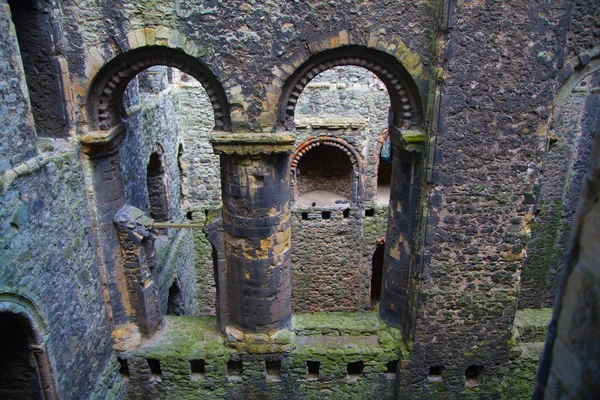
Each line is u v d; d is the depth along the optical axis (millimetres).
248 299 7613
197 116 13695
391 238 7797
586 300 1246
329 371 7980
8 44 5211
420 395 8016
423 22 6379
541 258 13828
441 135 6465
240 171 6938
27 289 5449
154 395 8172
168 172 12141
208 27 6285
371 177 14039
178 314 12625
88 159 6883
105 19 6211
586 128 12438
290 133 6777
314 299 15227
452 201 6832
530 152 6609
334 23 6340
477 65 6164
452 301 7402
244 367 7941
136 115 9211
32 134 5656
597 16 6754
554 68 6227
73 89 6484
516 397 8445
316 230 14391
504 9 5934
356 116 13461
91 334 7066
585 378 1232
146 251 7852
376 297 16469
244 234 7262
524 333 8570
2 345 5633
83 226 6855
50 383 5980
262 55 6414
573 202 13188
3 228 5035
